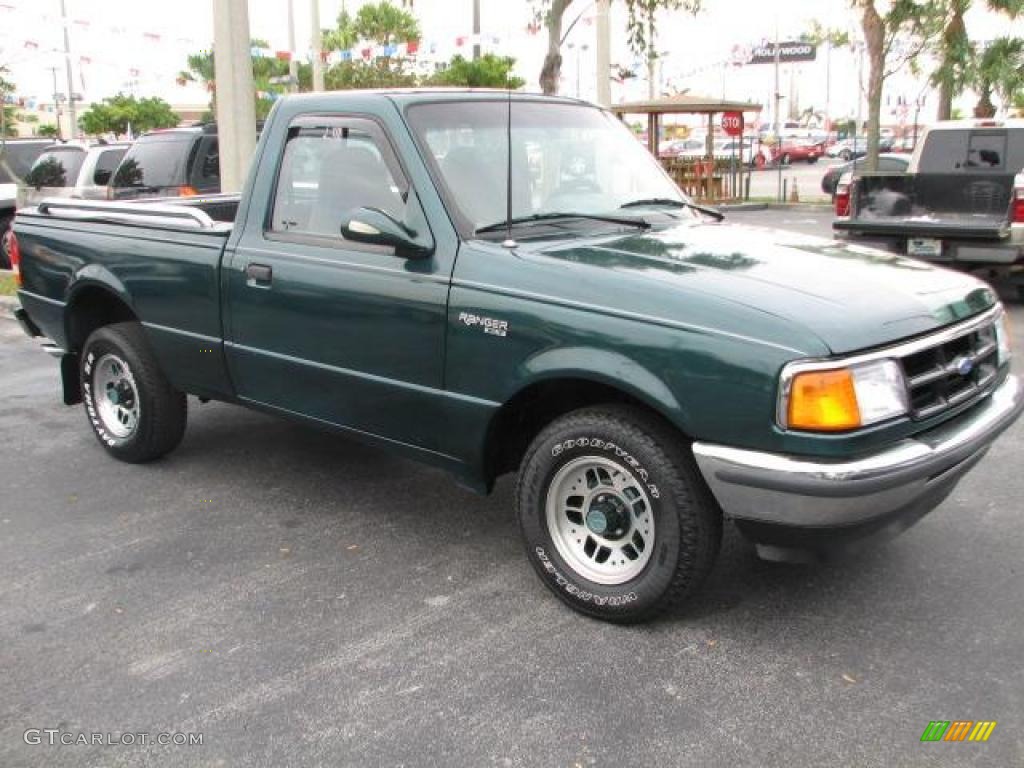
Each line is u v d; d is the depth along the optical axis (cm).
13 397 721
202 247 484
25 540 458
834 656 346
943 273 396
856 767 288
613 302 347
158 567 428
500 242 391
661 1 1283
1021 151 1059
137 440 547
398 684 334
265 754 298
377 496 510
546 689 329
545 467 375
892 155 2700
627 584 362
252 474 544
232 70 1040
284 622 377
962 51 2062
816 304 330
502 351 372
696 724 309
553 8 1229
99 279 536
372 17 2902
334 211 437
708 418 326
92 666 348
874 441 319
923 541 439
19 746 304
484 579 413
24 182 1454
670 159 2394
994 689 324
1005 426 376
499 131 436
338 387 436
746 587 398
